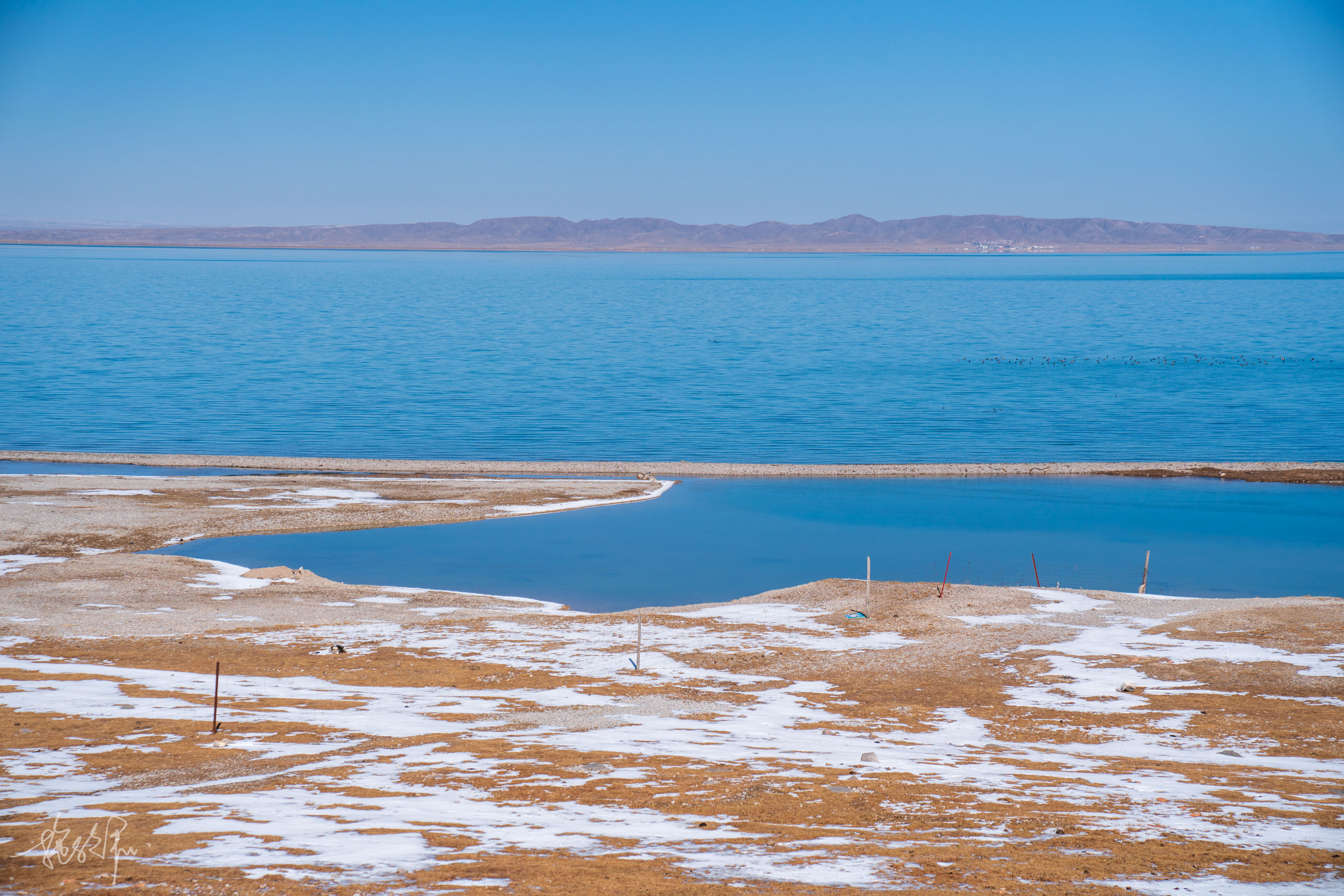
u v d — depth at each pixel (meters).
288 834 20.86
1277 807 24.33
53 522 69.12
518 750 29.69
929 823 22.62
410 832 21.17
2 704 34.44
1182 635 46.44
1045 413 130.00
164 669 40.69
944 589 56.50
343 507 78.75
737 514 81.25
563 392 146.62
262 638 46.34
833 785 25.92
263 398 138.50
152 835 20.72
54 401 133.12
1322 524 77.44
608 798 24.52
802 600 54.59
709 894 17.33
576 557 67.88
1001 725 34.53
